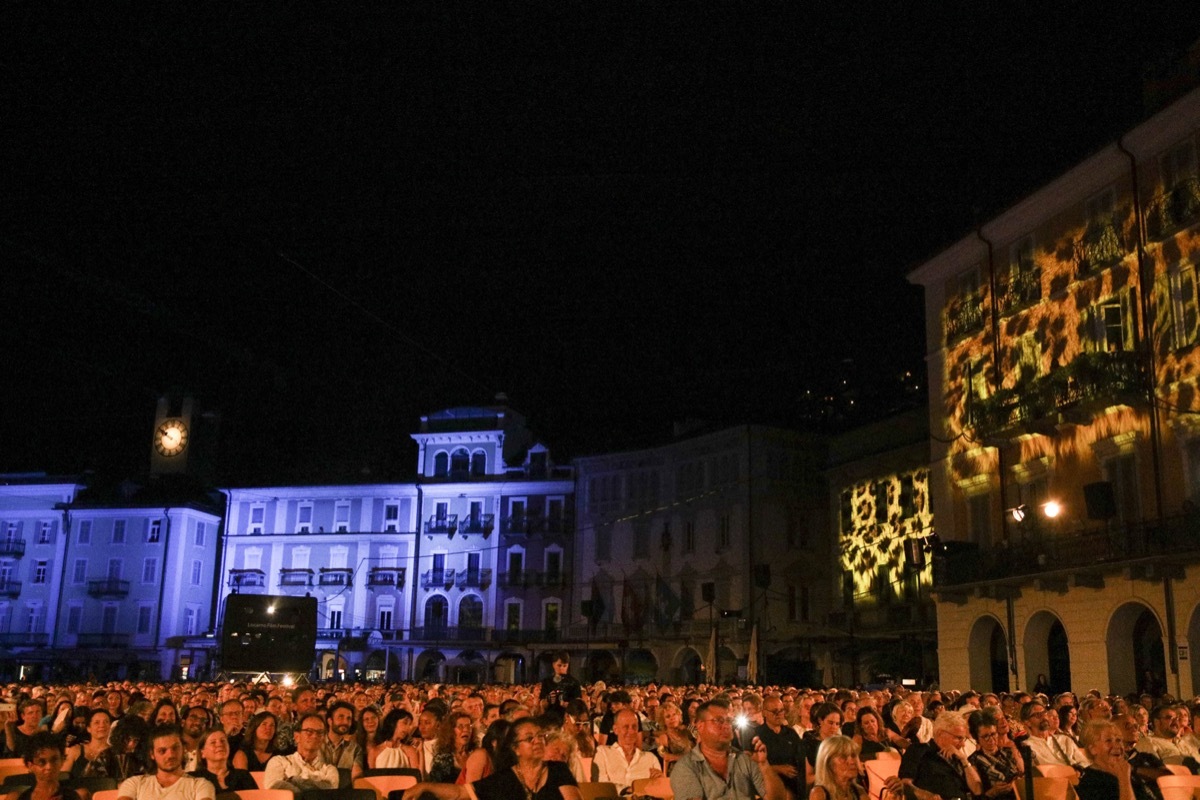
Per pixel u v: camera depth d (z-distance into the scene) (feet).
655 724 57.00
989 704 57.57
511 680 223.92
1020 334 114.21
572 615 228.43
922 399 174.40
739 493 200.95
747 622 192.54
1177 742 46.03
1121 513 98.78
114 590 246.27
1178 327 93.56
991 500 117.50
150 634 243.81
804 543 201.77
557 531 234.58
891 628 162.61
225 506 262.67
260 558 254.06
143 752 34.17
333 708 45.01
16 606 252.62
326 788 38.29
